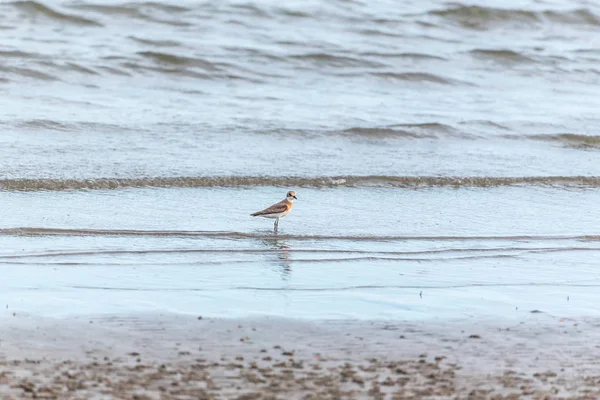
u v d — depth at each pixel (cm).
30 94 3334
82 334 1291
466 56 4550
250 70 4012
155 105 3303
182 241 1891
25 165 2381
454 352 1259
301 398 1056
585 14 5472
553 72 4444
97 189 2252
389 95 3819
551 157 2888
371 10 5166
